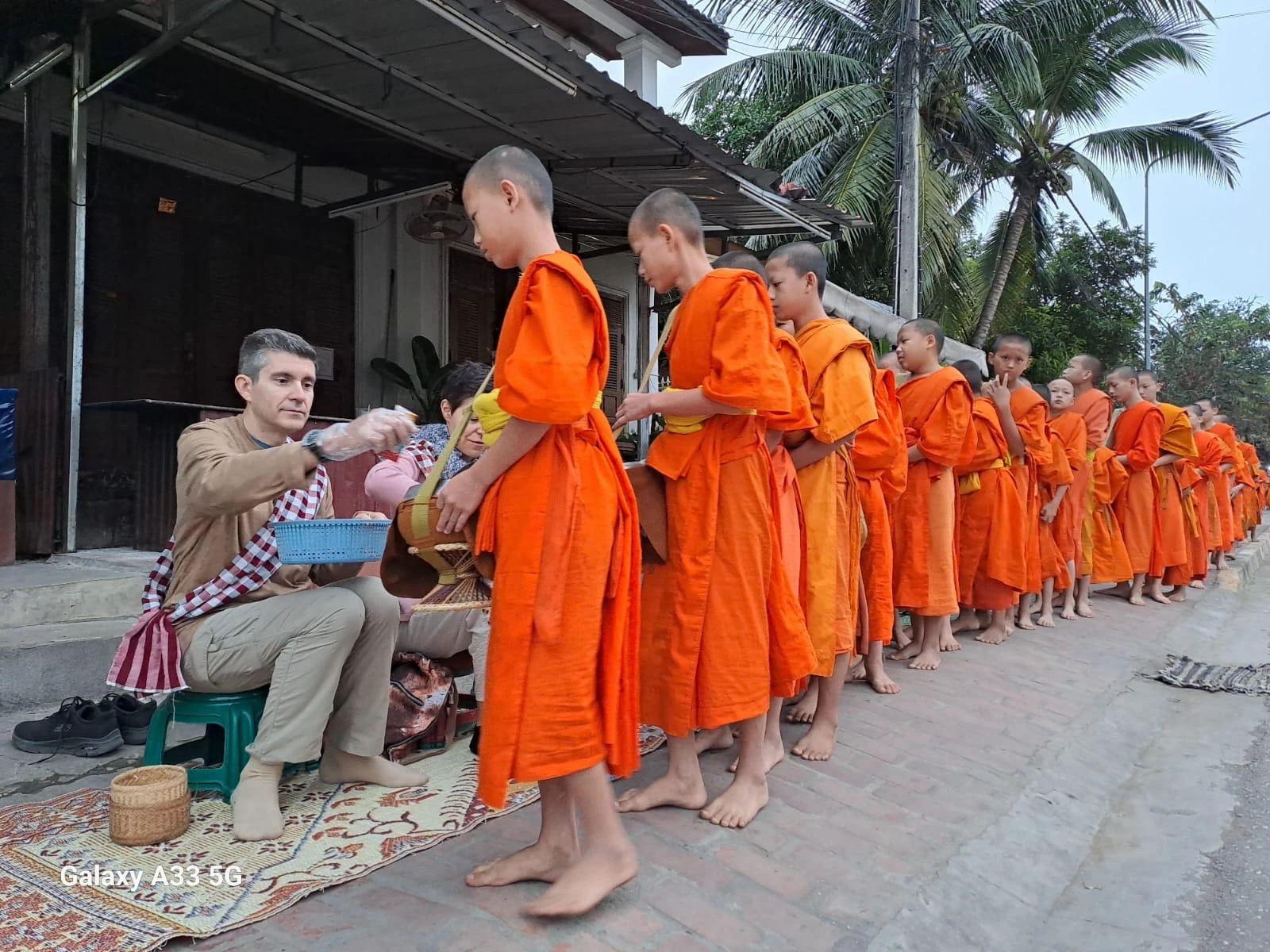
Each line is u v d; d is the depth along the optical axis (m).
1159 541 7.69
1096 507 7.30
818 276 3.44
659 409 2.60
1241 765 3.86
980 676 4.71
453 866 2.33
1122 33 14.40
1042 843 2.93
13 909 2.04
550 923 2.06
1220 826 3.23
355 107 5.72
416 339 7.39
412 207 7.75
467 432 2.93
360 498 5.29
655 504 2.70
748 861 2.48
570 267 1.98
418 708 3.10
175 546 2.61
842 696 4.18
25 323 5.07
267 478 2.31
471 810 2.66
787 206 7.14
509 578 1.98
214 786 2.68
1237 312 33.19
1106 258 19.03
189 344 6.59
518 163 2.12
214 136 6.59
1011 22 13.47
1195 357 29.44
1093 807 3.31
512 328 1.98
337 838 2.45
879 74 13.38
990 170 14.55
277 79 5.37
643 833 2.60
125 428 6.18
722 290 2.54
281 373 2.60
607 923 2.08
